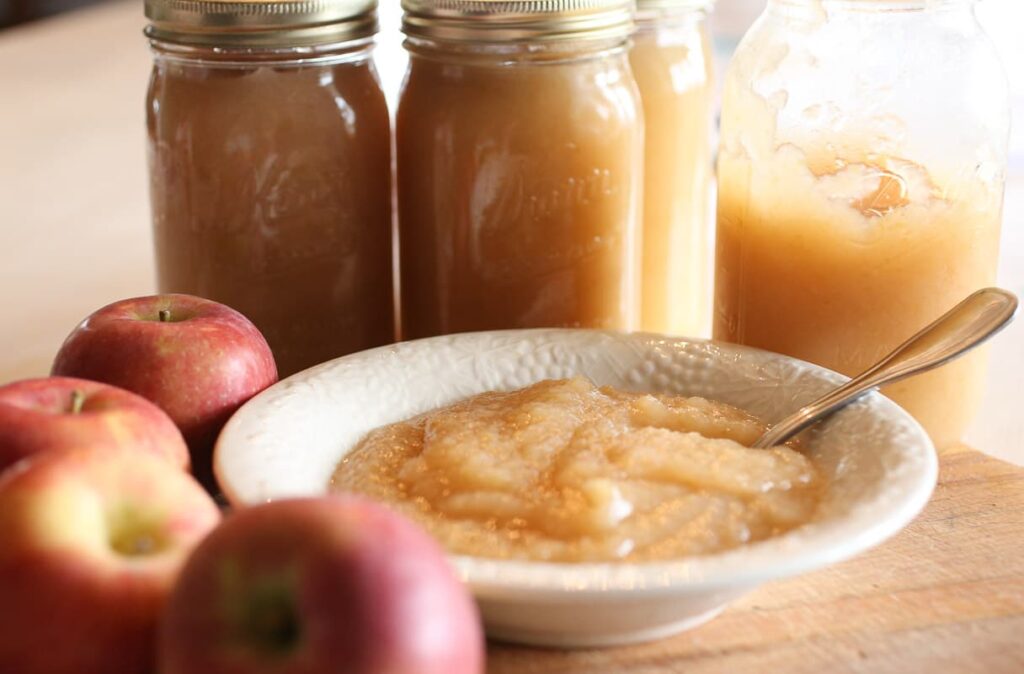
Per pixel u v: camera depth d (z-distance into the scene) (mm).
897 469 696
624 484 699
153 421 696
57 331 937
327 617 581
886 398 745
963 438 848
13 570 608
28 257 1043
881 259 788
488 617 665
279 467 707
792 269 800
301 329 842
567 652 687
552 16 788
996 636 695
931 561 737
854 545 655
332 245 837
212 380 749
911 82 784
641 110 834
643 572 638
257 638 589
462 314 833
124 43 1668
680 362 792
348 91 830
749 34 825
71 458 625
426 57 813
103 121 1333
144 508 626
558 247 819
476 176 812
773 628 699
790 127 794
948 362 755
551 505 695
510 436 731
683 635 694
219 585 591
